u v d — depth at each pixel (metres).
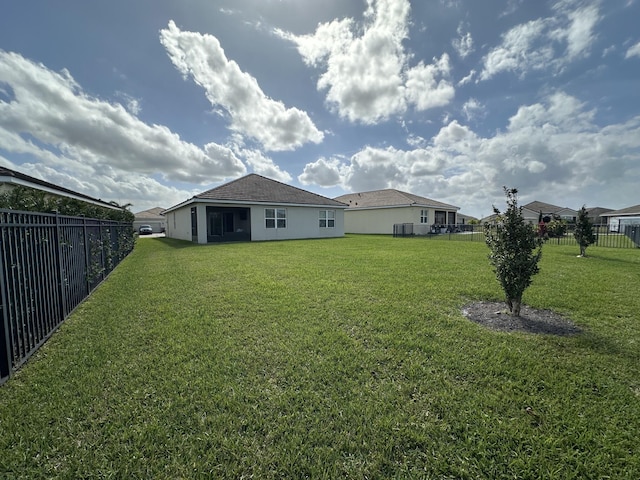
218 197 16.70
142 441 1.80
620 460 1.65
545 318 3.98
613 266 7.97
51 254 3.72
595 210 46.88
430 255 10.52
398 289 5.45
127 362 2.81
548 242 16.94
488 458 1.69
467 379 2.48
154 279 6.58
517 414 2.04
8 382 2.49
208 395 2.26
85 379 2.51
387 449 1.75
